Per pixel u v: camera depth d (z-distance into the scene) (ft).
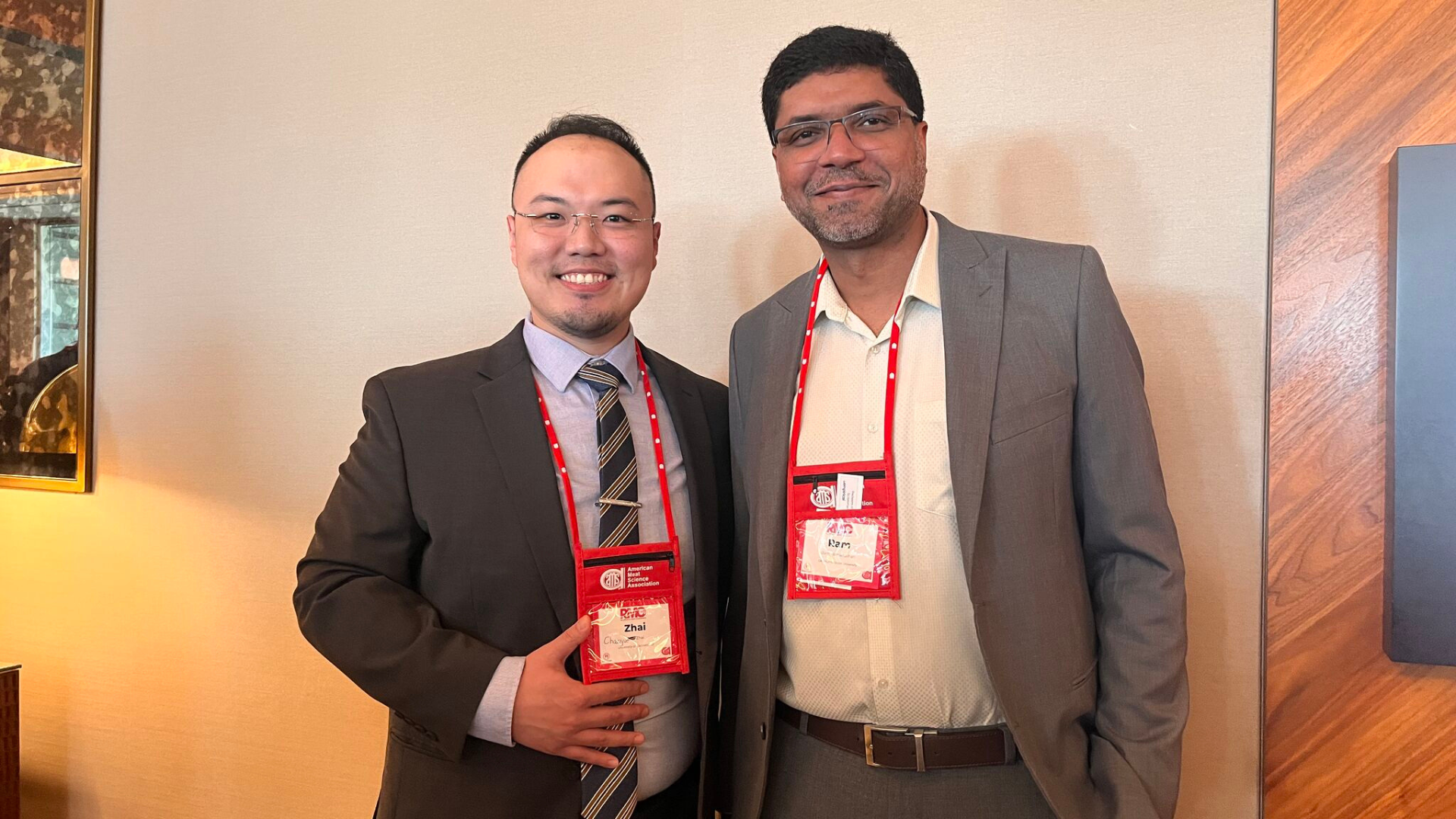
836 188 4.83
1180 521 6.00
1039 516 4.50
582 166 4.96
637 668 4.69
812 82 4.88
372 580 4.75
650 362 5.55
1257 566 5.87
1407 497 5.21
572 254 4.90
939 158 6.50
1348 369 5.56
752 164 6.91
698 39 7.04
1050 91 6.25
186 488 8.50
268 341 8.25
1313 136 5.61
